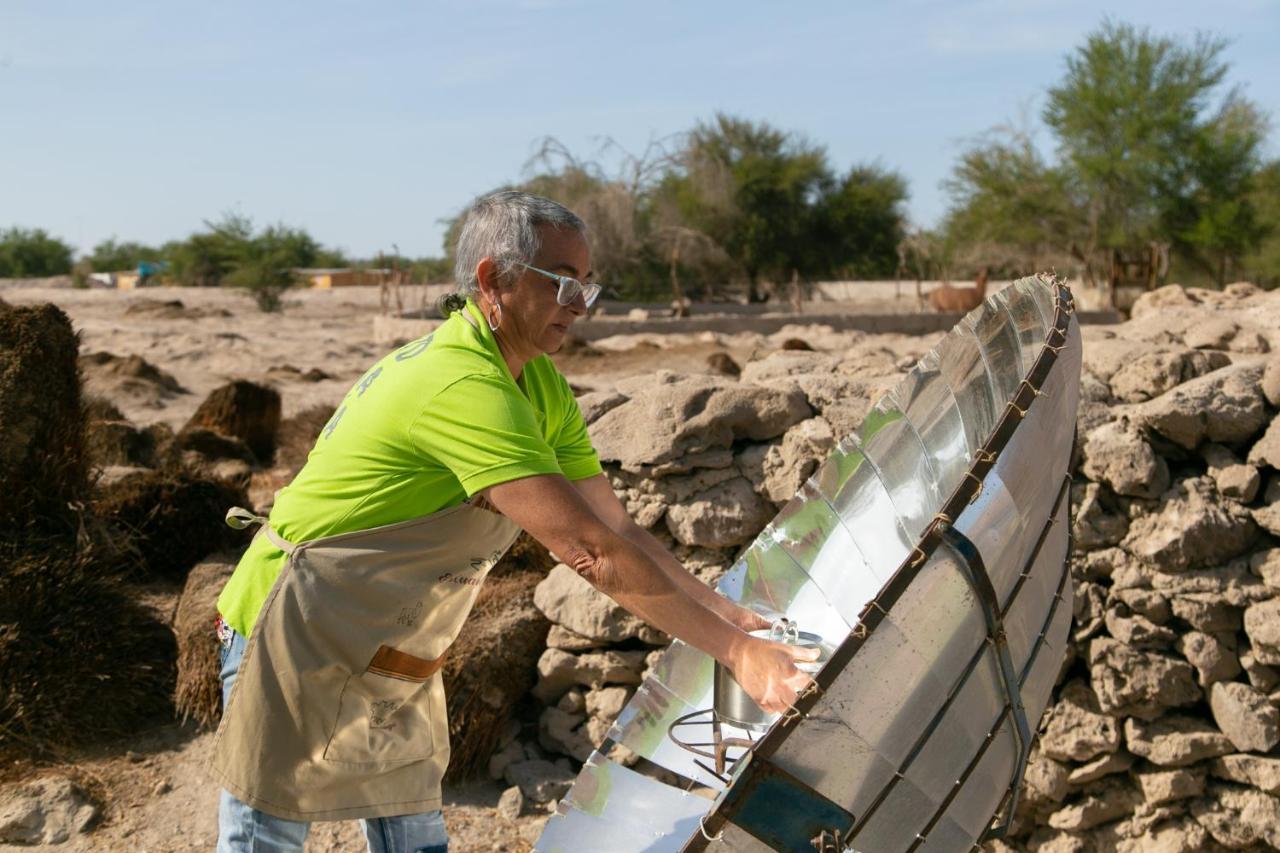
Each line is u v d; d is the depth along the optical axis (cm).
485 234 257
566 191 3538
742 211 4912
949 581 221
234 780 259
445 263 4072
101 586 508
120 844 397
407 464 254
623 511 312
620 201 3547
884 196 5150
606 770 309
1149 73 3872
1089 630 400
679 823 293
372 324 3250
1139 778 392
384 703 270
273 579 262
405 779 280
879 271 5356
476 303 263
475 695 442
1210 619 384
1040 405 232
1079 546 404
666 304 3766
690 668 328
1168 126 3812
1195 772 386
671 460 440
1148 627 390
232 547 596
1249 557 390
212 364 1991
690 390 444
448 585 269
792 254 5038
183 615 482
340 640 259
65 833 403
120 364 1516
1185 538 387
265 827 262
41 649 464
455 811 422
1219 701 383
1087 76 3934
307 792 263
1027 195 3981
